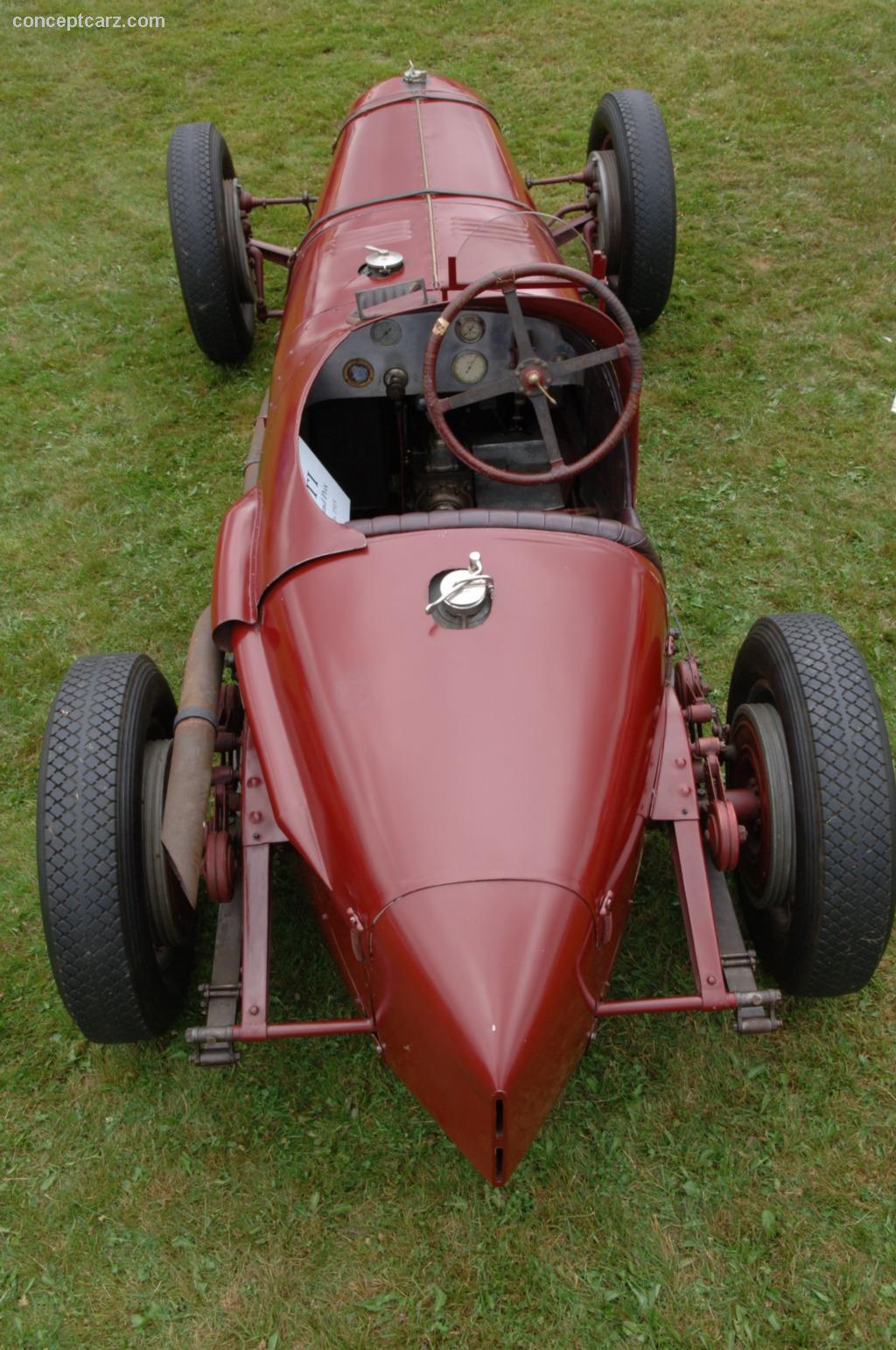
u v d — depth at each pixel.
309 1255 2.39
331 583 2.39
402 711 2.16
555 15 7.95
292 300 3.74
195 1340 2.27
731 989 2.41
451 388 3.31
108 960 2.36
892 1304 2.25
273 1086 2.69
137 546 4.31
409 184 3.88
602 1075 2.66
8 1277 2.39
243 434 4.83
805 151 6.31
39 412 5.00
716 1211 2.41
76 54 8.08
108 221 6.29
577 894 2.01
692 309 5.27
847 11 7.64
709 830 2.50
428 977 1.93
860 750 2.34
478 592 2.21
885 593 3.91
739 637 3.79
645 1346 2.21
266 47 7.91
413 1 8.37
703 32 7.56
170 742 2.64
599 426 3.15
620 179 4.76
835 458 4.47
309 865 2.21
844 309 5.21
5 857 3.30
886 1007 2.76
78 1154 2.60
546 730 2.13
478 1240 2.39
